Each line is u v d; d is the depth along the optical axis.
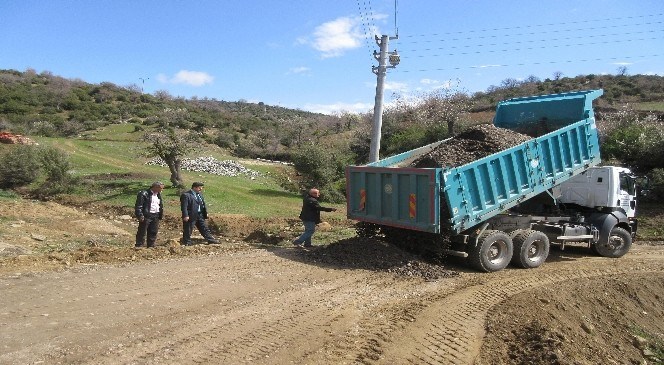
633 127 23.88
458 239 9.79
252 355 5.23
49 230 14.52
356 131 40.78
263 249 11.03
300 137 48.97
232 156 43.62
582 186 12.42
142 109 72.75
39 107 65.06
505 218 10.57
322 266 9.55
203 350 5.32
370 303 7.34
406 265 9.61
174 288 7.65
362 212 10.64
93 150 36.03
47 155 23.45
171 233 15.70
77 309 6.47
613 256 12.07
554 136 10.96
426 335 6.09
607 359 6.50
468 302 7.62
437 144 12.39
